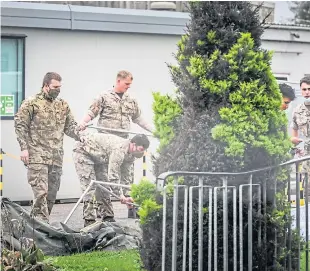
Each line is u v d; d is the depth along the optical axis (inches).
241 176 334.3
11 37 690.2
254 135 334.6
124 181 589.0
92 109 614.2
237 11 339.0
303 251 383.6
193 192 334.0
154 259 341.1
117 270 445.7
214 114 333.4
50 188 568.4
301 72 778.8
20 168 693.9
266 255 340.2
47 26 697.6
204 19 337.7
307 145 636.1
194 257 333.7
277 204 345.4
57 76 561.9
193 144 334.0
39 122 557.9
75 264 458.9
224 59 335.0
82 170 578.6
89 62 719.7
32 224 482.6
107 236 511.5
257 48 342.0
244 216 338.0
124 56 732.0
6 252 419.8
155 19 732.7
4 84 693.3
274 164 340.2
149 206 338.3
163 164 341.7
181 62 341.7
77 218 642.8
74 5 722.2
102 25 714.8
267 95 339.0
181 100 342.3
